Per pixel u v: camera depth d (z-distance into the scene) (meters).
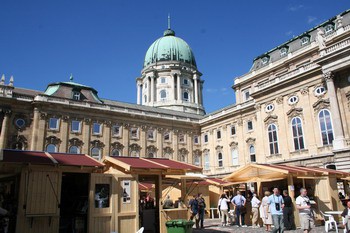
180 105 77.19
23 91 50.53
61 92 50.88
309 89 37.81
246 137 51.16
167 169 17.83
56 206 14.53
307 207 14.80
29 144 44.78
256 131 49.28
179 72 80.56
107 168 18.95
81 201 16.42
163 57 83.88
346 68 32.81
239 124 52.94
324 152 34.72
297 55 44.56
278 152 40.59
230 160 54.00
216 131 58.47
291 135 39.22
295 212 21.02
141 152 53.88
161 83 80.31
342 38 38.09
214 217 35.25
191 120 61.44
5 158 13.83
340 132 32.19
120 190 16.38
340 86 33.81
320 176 24.14
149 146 55.12
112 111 52.03
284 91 40.88
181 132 59.81
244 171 25.50
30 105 45.97
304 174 22.95
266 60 52.16
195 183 33.19
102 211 15.54
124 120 53.59
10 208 15.22
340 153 31.44
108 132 51.31
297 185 25.70
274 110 42.09
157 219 18.00
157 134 56.50
